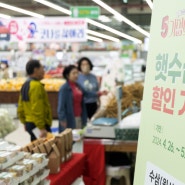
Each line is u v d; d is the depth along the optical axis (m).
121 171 3.82
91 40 19.56
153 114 1.38
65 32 7.30
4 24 7.38
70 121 4.54
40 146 2.54
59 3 9.49
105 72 9.55
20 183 1.92
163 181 1.28
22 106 4.21
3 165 1.88
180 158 1.18
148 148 1.40
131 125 3.53
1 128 3.34
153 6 1.44
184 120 1.17
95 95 5.75
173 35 1.26
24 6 11.23
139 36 18.67
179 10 1.24
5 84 10.11
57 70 12.12
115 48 15.48
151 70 1.42
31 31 7.32
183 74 1.19
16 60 12.02
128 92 4.47
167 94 1.28
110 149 3.55
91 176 3.51
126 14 11.81
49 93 9.71
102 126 3.62
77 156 3.20
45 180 2.31
